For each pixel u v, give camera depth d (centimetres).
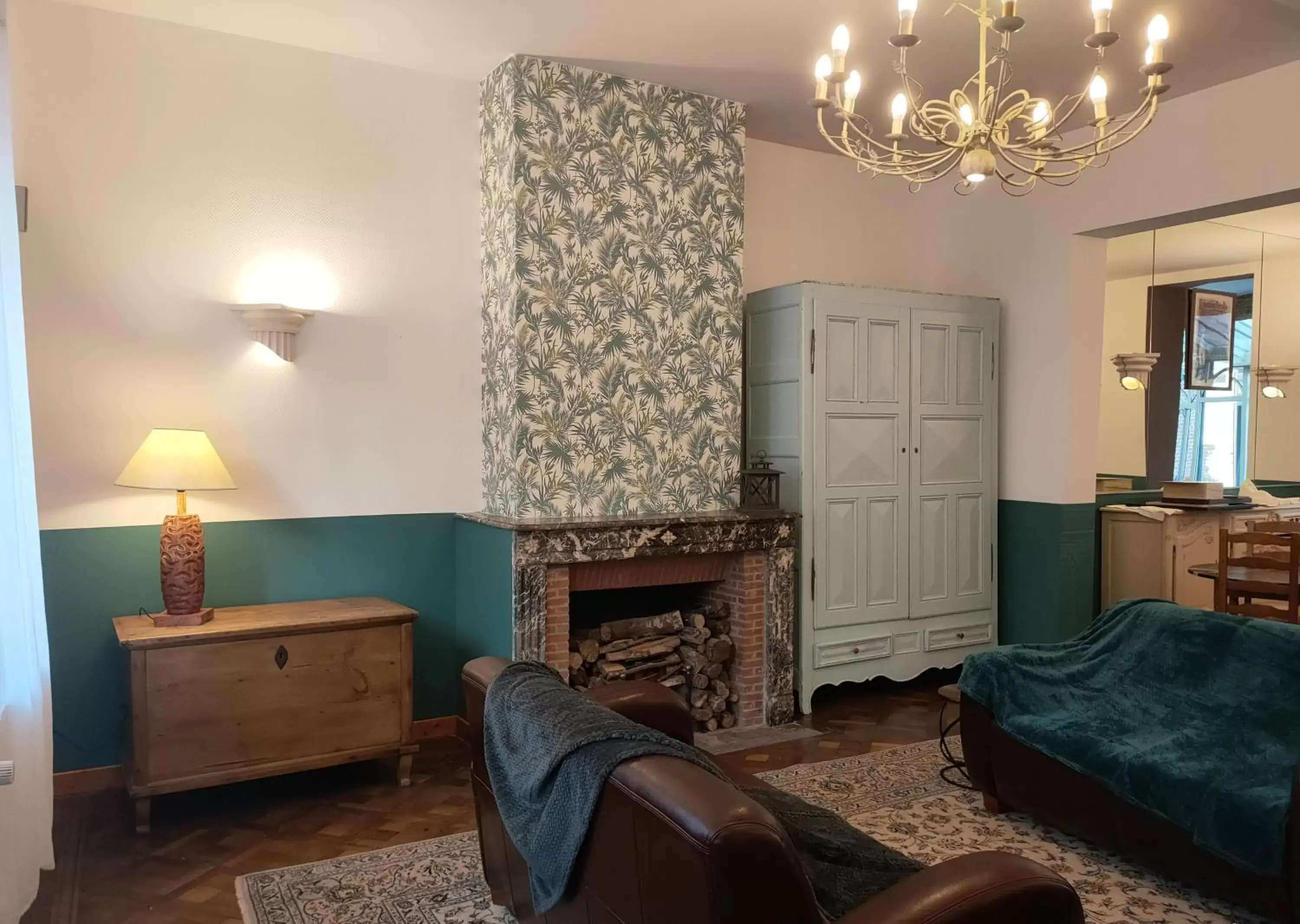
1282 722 270
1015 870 154
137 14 346
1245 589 376
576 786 170
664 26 354
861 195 527
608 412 406
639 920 156
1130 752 269
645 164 412
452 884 273
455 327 416
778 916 138
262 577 376
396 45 375
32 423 333
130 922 252
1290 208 555
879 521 461
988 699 312
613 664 405
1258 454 619
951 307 481
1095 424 486
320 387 386
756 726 425
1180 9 333
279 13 344
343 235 389
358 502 396
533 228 386
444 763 381
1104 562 509
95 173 341
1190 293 573
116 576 348
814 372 440
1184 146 421
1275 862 228
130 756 309
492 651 385
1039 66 388
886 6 333
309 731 333
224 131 364
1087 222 462
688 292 427
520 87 382
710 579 427
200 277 361
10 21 327
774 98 431
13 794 249
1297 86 381
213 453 334
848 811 324
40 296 333
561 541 371
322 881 274
